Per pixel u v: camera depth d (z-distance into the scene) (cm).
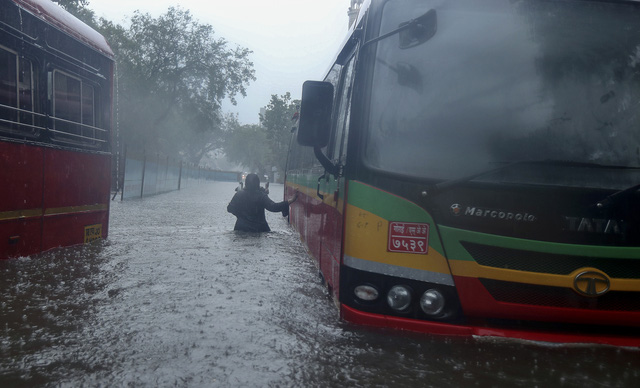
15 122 625
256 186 1066
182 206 1719
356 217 410
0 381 314
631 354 379
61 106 731
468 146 400
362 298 407
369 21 432
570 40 409
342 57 573
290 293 538
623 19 413
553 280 384
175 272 620
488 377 338
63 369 334
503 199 388
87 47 802
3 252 612
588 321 392
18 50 627
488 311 393
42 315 443
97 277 583
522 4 413
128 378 323
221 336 401
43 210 686
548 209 387
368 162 409
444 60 412
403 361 359
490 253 389
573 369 352
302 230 922
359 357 365
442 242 393
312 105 446
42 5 690
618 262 387
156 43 4472
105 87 866
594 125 399
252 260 720
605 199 386
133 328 415
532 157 396
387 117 412
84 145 797
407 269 397
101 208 855
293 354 368
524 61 407
